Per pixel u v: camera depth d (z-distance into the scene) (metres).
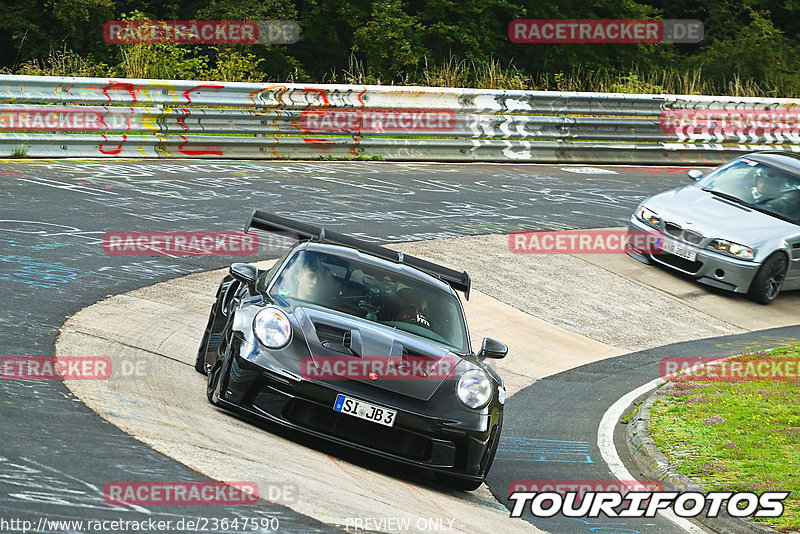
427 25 92.12
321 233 21.50
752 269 39.12
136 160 45.25
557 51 96.56
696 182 44.50
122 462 13.66
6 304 22.84
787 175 43.12
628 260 42.44
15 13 75.69
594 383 29.08
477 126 58.06
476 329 32.12
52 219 32.56
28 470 12.49
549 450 22.70
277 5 81.81
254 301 18.94
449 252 38.50
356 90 52.88
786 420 25.36
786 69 100.50
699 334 35.97
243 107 48.91
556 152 62.38
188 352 23.05
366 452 17.08
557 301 36.47
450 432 17.41
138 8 82.56
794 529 18.08
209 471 14.19
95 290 26.09
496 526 16.11
